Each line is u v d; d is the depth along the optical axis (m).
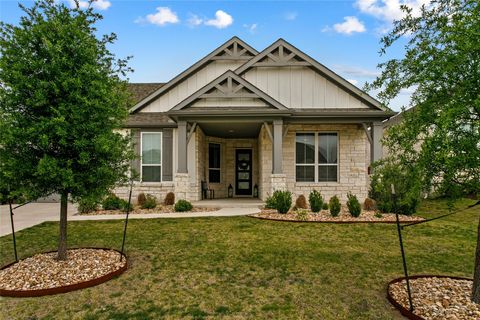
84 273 4.71
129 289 4.30
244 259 5.56
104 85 4.71
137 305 3.85
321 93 12.91
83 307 3.79
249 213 10.12
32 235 7.45
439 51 3.48
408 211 9.72
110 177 4.96
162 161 13.76
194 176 13.27
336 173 13.36
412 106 3.96
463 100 3.24
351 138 13.30
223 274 4.86
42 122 4.30
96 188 4.85
